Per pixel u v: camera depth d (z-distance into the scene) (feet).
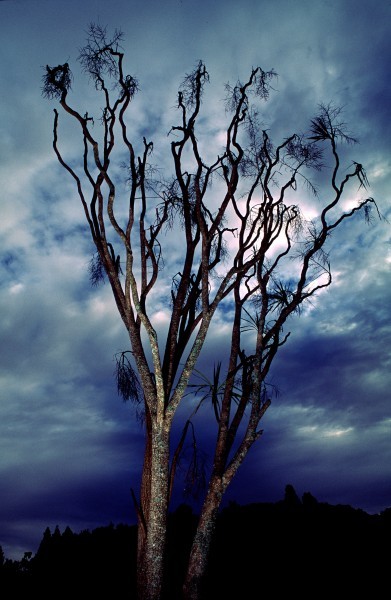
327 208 29.78
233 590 29.25
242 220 29.55
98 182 29.48
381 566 30.68
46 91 29.40
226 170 30.30
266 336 28.43
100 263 31.53
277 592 28.91
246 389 28.40
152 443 25.29
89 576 33.35
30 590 32.22
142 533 24.34
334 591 28.58
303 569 31.58
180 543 34.55
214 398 27.94
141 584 23.04
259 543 35.86
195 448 26.89
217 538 37.11
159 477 24.44
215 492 24.71
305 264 29.32
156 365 25.32
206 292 26.99
